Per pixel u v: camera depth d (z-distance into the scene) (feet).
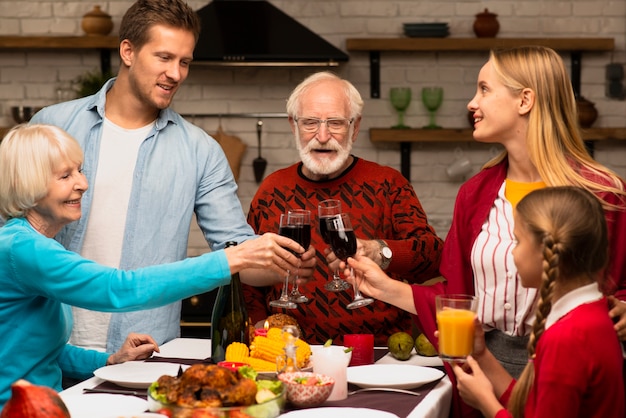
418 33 16.25
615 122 16.61
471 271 7.90
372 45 16.17
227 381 5.66
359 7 16.63
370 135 16.19
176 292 6.72
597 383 5.66
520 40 15.99
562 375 5.61
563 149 7.52
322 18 16.69
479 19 16.17
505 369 7.47
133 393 6.64
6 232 6.84
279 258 7.11
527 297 7.35
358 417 5.90
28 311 6.95
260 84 16.80
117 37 16.10
